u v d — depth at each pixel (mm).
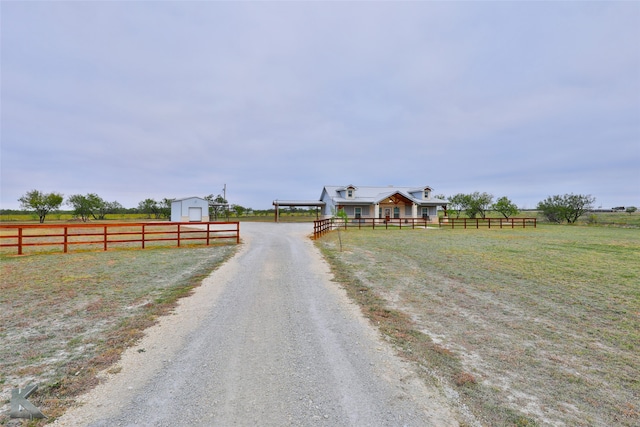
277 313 5492
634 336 4656
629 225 30219
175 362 3719
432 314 5547
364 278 8219
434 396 3088
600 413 2883
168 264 10039
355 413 2793
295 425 2617
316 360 3807
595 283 7715
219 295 6578
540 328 4949
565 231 24125
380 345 4262
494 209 38469
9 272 8688
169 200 48094
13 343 4211
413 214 34250
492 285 7543
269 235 20906
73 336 4461
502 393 3170
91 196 46344
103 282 7613
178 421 2662
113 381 3291
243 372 3498
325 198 41062
